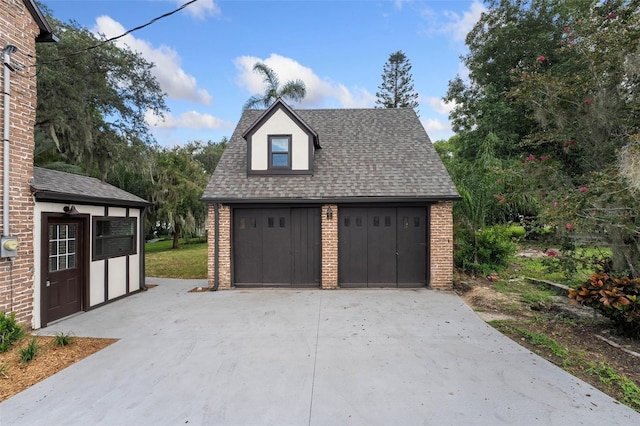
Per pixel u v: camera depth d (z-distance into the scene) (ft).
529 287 26.05
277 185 28.32
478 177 33.88
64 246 20.84
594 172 16.31
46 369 13.00
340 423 9.37
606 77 17.95
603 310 15.43
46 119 39.93
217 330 17.58
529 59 57.26
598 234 18.03
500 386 11.28
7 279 16.81
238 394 11.01
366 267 27.78
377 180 28.30
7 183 16.94
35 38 19.22
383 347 14.94
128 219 26.84
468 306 21.59
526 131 56.24
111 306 22.99
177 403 10.50
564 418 9.40
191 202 69.31
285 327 17.92
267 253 28.35
